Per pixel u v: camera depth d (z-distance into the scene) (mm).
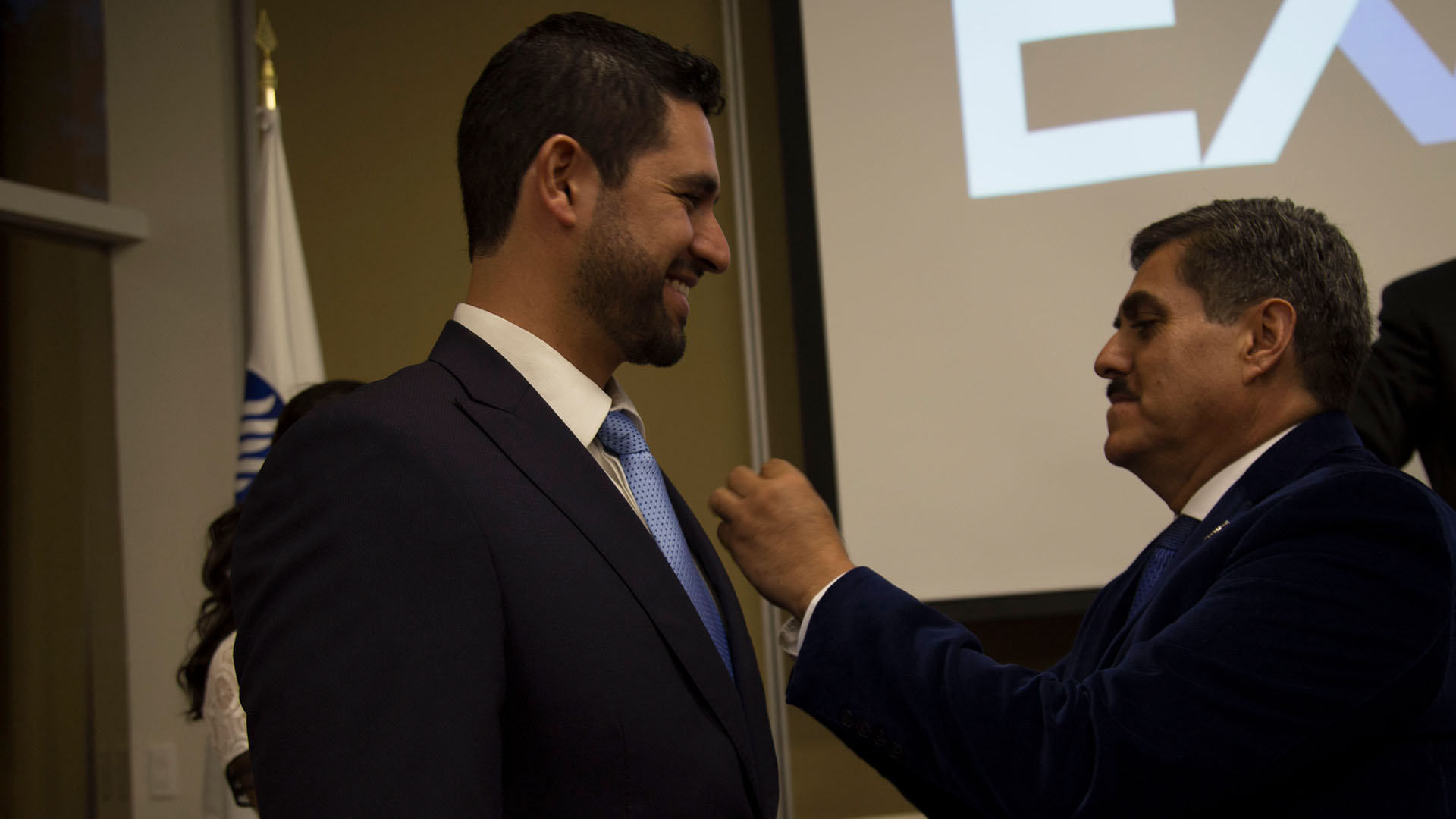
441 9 3061
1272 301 1005
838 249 2697
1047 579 2615
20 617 2709
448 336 851
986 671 907
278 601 674
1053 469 2633
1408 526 849
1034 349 2658
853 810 2721
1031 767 856
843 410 2664
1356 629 825
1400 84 2654
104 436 2936
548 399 829
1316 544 868
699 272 894
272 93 2727
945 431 2654
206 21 2990
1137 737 827
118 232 2889
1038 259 2676
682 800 728
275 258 2650
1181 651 853
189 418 2918
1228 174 2672
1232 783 823
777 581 1023
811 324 2744
